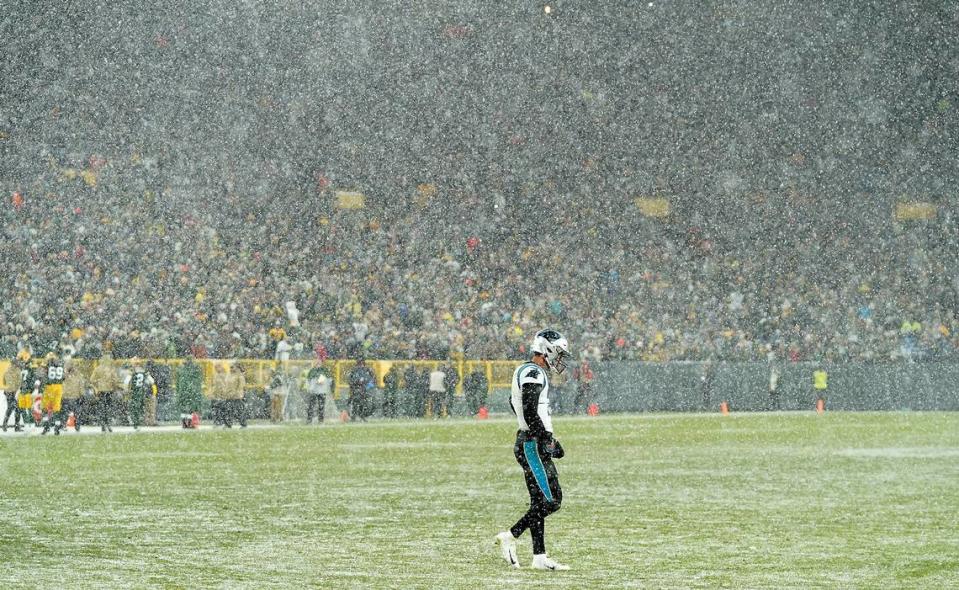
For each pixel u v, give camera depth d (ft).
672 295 622.54
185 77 649.61
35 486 193.47
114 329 403.75
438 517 153.38
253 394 425.28
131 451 273.95
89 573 107.65
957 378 533.96
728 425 394.93
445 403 458.50
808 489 191.93
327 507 164.55
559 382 480.64
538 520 110.42
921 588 101.45
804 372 526.57
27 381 345.92
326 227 627.46
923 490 190.19
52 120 612.70
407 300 547.08
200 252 555.69
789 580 104.99
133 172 611.88
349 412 438.81
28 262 499.51
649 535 136.05
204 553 120.67
